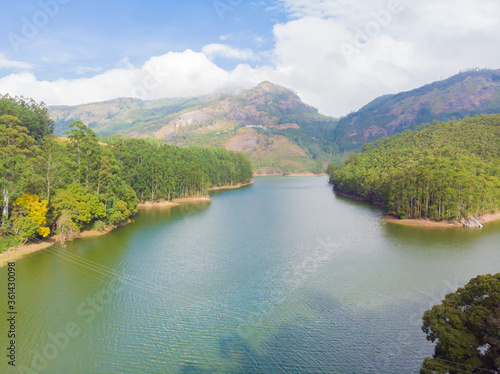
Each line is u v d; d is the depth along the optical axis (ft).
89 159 283.18
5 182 202.28
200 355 112.47
